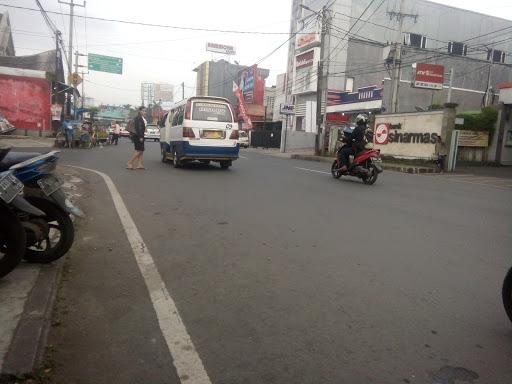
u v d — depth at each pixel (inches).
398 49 959.0
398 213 315.3
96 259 190.9
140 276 172.2
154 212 287.3
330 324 136.9
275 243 222.7
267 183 449.1
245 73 2249.0
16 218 154.6
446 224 285.1
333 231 251.8
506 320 143.9
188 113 534.6
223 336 127.8
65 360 113.6
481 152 950.4
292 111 1270.9
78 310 141.8
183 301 150.4
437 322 140.7
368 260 200.2
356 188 443.2
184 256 198.1
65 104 1444.4
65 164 555.8
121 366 111.8
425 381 109.2
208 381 106.7
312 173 579.5
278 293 159.3
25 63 1459.2
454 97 1637.6
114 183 408.2
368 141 492.1
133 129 527.5
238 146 557.9
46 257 176.9
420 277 180.7
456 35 1637.6
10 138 1069.1
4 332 118.6
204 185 416.5
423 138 810.2
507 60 1736.0
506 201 405.7
